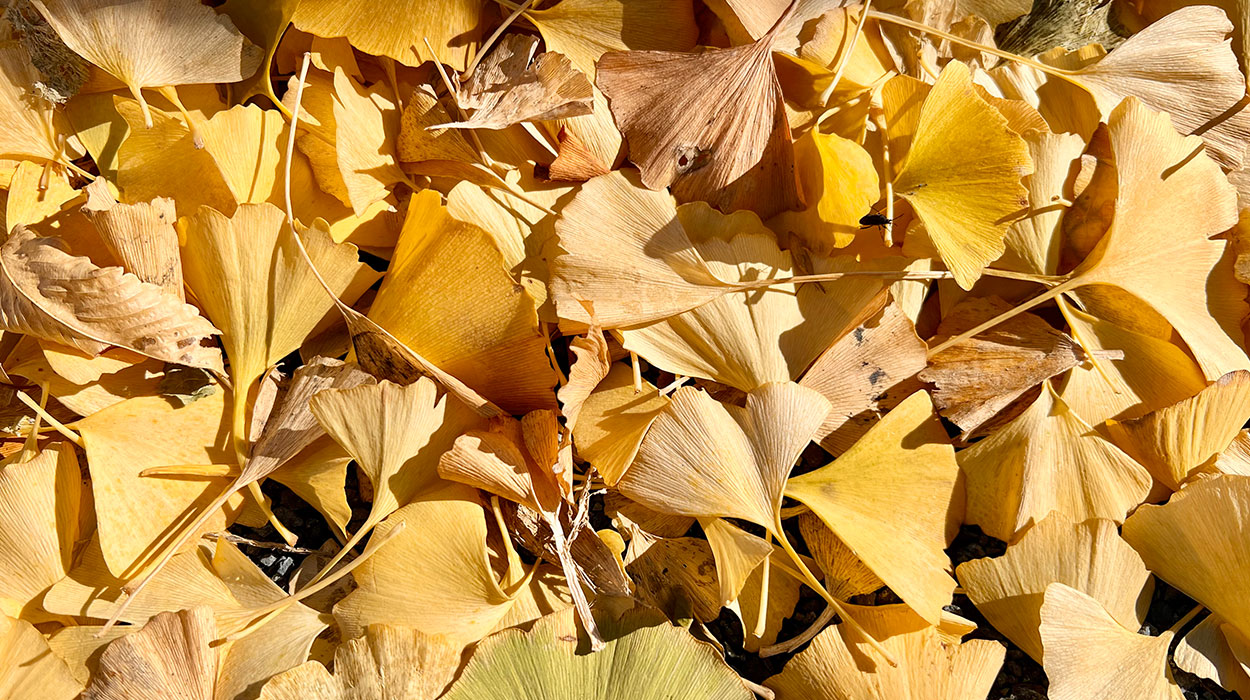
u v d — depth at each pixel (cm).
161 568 45
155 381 47
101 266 47
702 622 47
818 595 48
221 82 48
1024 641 46
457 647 45
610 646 45
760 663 47
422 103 47
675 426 45
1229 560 46
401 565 45
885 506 46
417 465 45
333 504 46
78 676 44
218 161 46
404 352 45
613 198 46
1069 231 49
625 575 46
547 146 48
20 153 47
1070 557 46
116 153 48
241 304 46
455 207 46
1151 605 48
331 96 48
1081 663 45
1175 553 47
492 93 47
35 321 45
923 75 49
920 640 45
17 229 45
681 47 49
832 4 49
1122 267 47
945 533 47
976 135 46
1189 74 50
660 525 47
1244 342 49
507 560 46
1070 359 47
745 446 45
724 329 46
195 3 47
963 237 46
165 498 45
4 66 47
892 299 46
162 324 45
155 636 44
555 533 45
